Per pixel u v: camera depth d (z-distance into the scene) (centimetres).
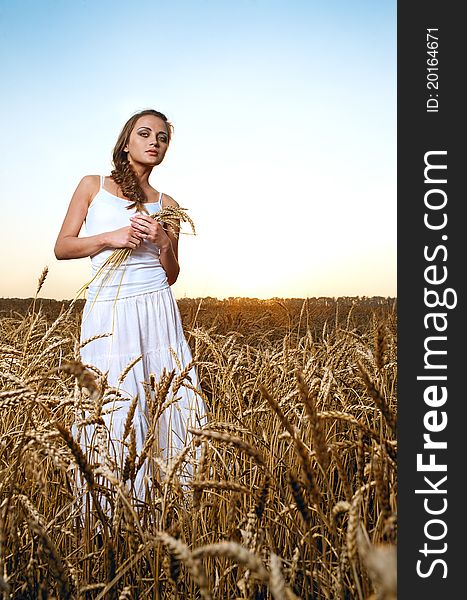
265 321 602
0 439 191
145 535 149
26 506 152
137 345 340
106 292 346
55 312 536
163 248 345
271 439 221
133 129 362
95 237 343
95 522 186
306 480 123
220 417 251
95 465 150
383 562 62
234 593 161
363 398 271
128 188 356
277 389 253
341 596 133
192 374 318
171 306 362
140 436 317
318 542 189
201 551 88
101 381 185
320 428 124
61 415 226
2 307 680
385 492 121
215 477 196
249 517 136
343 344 316
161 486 177
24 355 258
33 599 150
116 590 150
